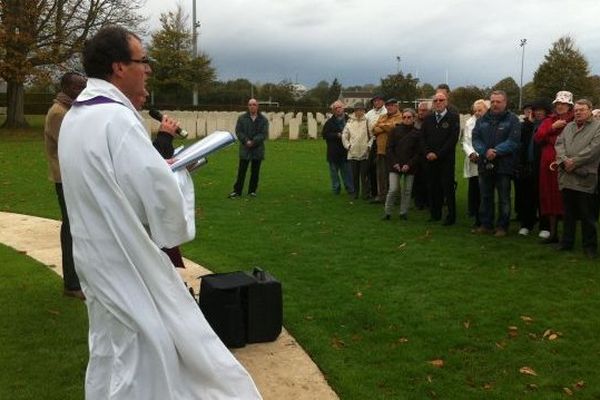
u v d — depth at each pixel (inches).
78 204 92.8
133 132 92.2
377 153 416.2
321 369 160.7
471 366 162.6
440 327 188.4
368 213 382.9
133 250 91.4
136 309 91.0
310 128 1059.3
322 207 403.9
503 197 312.2
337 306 207.2
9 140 900.6
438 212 356.8
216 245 293.4
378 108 433.7
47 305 203.6
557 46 1690.5
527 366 162.6
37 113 1512.1
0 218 348.2
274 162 671.8
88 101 94.9
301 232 324.8
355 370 159.5
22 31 1003.9
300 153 775.1
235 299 171.6
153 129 831.1
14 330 182.2
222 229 331.3
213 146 124.5
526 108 332.2
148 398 91.8
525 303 210.1
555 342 177.5
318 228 335.3
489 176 313.3
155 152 93.4
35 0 997.2
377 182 425.7
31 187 464.1
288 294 219.5
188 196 124.9
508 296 217.5
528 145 314.2
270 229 331.9
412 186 384.2
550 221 297.9
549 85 1688.0
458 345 176.1
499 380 154.5
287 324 191.2
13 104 1115.3
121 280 91.7
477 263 261.1
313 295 218.7
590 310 203.3
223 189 479.8
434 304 209.3
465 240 304.5
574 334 183.8
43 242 292.4
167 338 92.7
